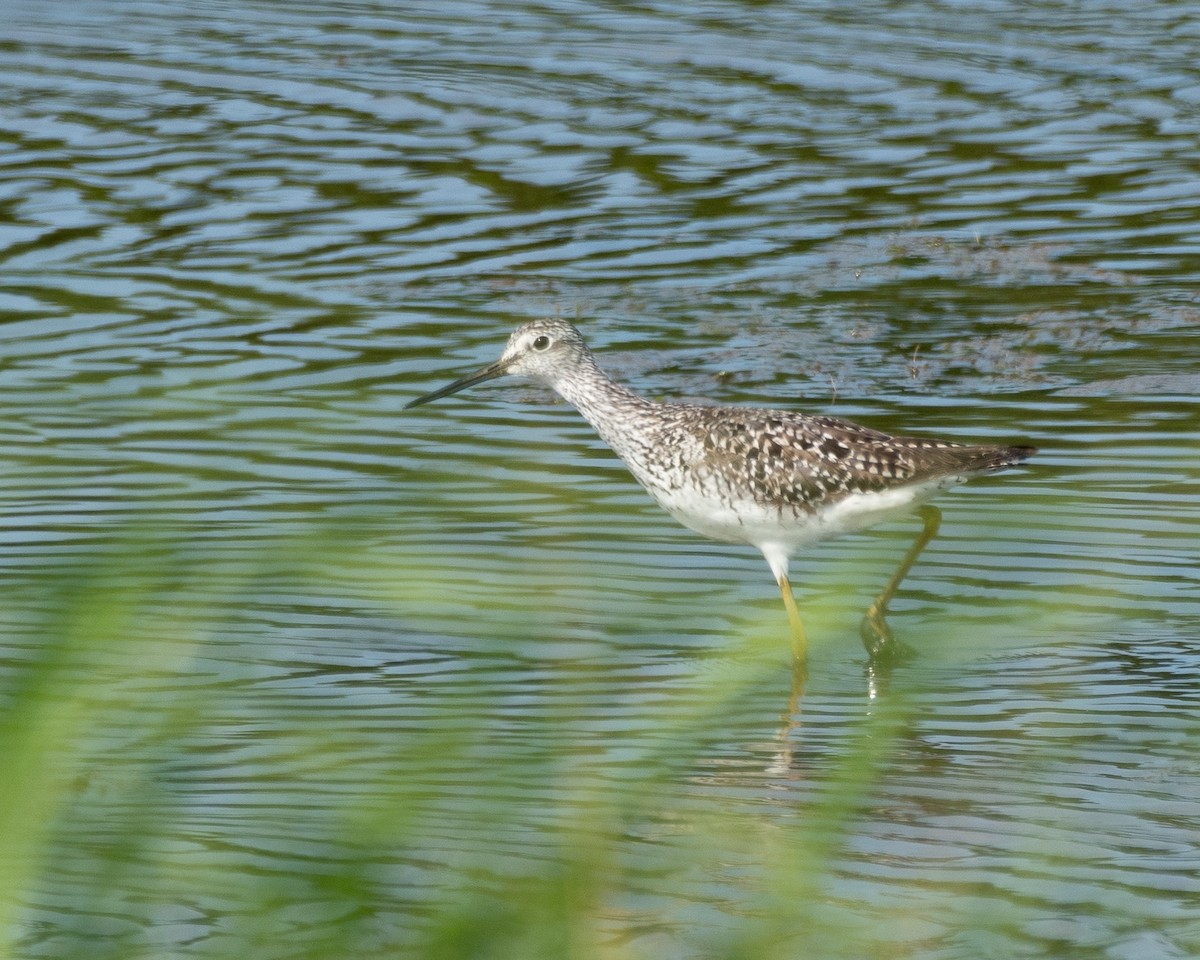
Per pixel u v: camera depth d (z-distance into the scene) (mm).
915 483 12047
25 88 27547
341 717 9852
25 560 12414
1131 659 11031
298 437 15422
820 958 7609
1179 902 8219
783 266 21156
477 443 15602
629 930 7387
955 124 26078
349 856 3799
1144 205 22797
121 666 4488
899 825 9094
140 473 14344
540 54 29797
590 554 12750
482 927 3551
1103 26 31500
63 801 4512
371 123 26078
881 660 10859
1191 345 18359
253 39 30703
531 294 20109
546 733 6570
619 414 13203
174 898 7078
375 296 19906
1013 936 7840
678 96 27406
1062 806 9328
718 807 8820
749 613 11578
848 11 32781
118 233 21719
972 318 19469
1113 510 13562
